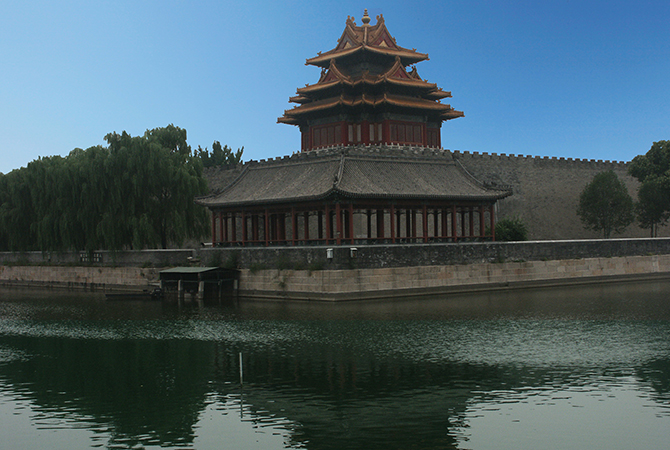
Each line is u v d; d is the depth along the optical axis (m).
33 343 51.16
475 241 79.00
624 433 30.31
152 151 83.81
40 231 90.25
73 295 82.00
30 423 33.28
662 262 89.56
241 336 51.12
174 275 76.25
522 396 35.50
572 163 116.62
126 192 83.94
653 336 49.16
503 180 107.25
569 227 114.12
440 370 40.44
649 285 80.88
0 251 105.19
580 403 34.28
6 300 78.38
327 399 35.59
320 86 107.81
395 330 51.88
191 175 89.62
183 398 36.47
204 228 90.50
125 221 83.50
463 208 81.62
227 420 33.06
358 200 69.50
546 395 35.59
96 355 46.66
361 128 106.69
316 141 111.25
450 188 77.25
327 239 68.88
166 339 51.16
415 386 37.41
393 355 44.06
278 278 70.56
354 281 66.75
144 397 36.81
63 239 87.62
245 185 82.44
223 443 30.36
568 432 30.55
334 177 68.88
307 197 69.12
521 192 108.94
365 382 38.28
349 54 108.50
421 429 31.33
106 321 60.44
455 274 73.56
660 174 109.25
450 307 62.75
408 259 70.38
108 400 36.47
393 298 68.50
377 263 68.31
